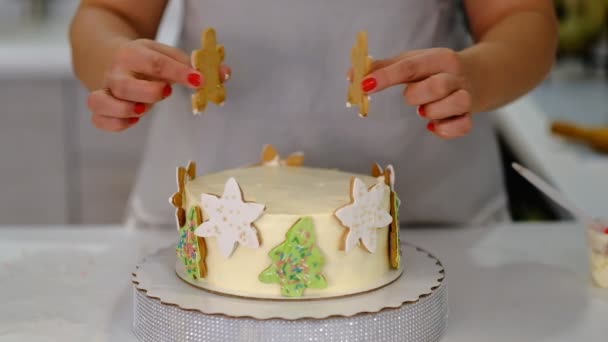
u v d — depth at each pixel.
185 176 1.21
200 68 1.19
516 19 1.40
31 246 1.42
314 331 1.08
